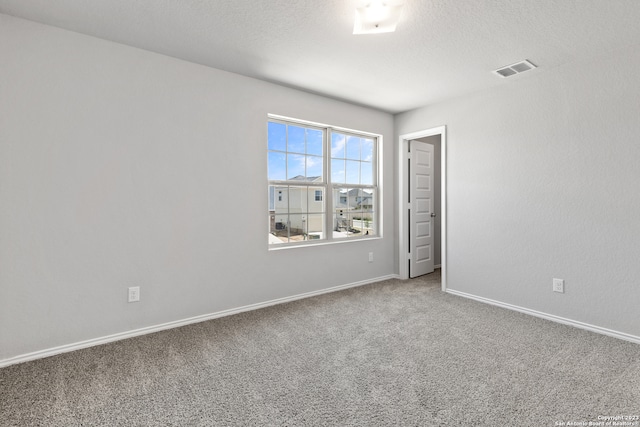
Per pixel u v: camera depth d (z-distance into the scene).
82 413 1.61
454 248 3.70
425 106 4.00
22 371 2.01
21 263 2.12
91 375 1.97
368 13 1.96
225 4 1.94
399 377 1.94
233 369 2.04
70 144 2.26
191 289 2.82
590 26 2.15
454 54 2.58
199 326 2.75
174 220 2.71
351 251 4.01
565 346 2.36
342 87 3.35
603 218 2.60
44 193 2.18
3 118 2.04
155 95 2.60
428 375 1.96
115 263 2.46
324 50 2.53
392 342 2.44
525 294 3.09
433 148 4.86
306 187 3.67
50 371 2.01
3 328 2.07
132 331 2.54
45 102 2.17
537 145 2.98
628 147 2.46
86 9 2.00
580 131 2.71
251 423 1.54
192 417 1.59
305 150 3.66
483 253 3.42
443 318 2.95
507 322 2.84
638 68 2.41
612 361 2.13
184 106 2.74
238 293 3.09
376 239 4.27
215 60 2.73
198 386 1.85
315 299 3.52
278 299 3.37
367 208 4.30
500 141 3.26
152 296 2.62
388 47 2.47
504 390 1.80
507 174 3.21
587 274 2.69
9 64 2.06
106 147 2.40
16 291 2.11
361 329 2.69
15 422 1.55
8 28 2.06
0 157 2.04
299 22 2.14
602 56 2.58
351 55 2.61
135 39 2.38
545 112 2.92
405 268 4.41
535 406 1.66
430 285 4.11
